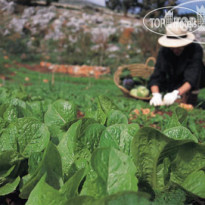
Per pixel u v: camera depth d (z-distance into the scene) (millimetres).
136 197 643
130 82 7316
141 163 911
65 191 819
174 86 5969
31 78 12414
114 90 8359
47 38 19875
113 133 1024
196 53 5488
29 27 21031
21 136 1147
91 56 16906
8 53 17578
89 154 1025
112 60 16500
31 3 24766
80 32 18312
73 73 15203
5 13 21328
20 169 1146
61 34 19797
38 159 1040
